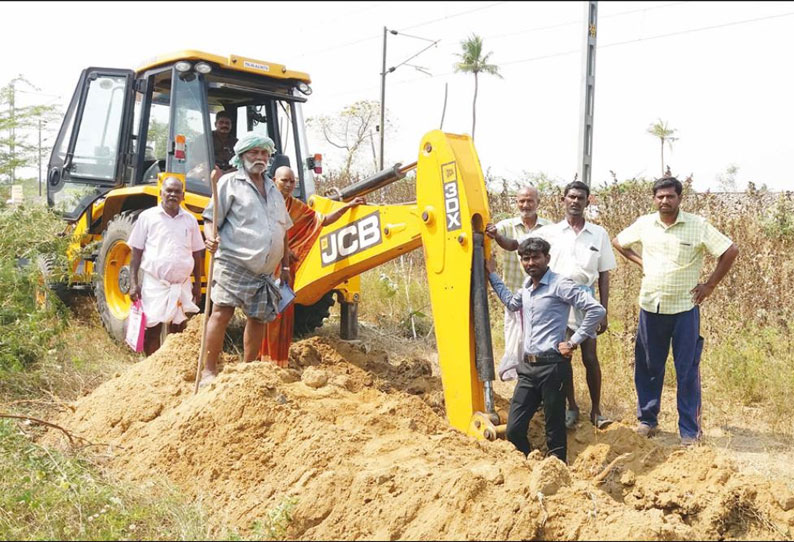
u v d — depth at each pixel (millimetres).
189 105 7828
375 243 5637
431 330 9336
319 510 3832
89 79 8938
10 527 3877
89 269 8773
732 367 6812
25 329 6516
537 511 3424
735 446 5586
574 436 5266
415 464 4031
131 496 4168
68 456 4711
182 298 6949
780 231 9203
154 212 6883
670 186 5574
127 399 5512
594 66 10852
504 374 5227
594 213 9938
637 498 4254
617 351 7301
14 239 7148
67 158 8977
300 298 6430
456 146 5055
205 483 4355
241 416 4613
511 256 5977
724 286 8336
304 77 8539
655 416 5809
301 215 6164
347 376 6199
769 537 3611
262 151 5258
